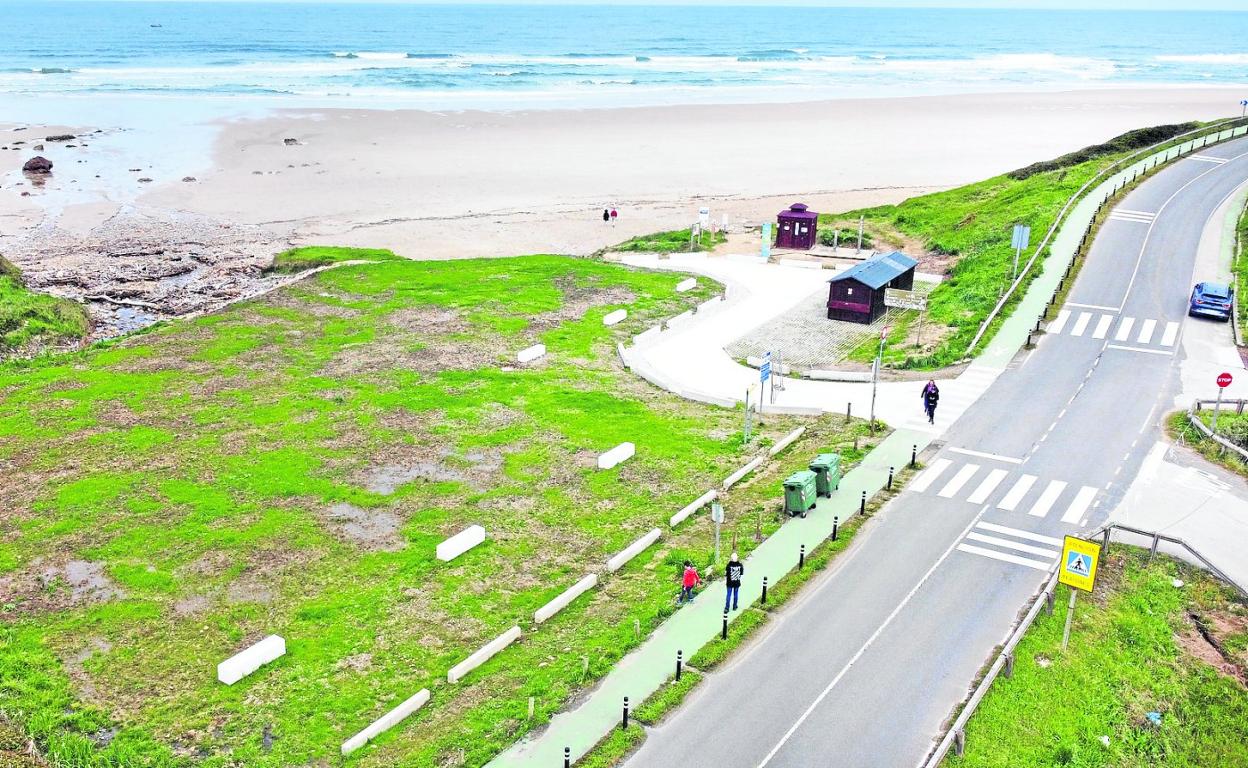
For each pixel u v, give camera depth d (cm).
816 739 2258
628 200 9175
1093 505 3338
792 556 3072
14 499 3453
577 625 2755
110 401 4328
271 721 2370
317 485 3581
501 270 6556
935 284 6278
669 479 3659
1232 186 7131
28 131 11631
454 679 2512
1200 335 4859
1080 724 2303
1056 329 4972
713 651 2586
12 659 2602
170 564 3064
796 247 7175
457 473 3697
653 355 4997
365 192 9262
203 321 5466
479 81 17488
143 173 9781
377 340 5169
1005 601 2808
